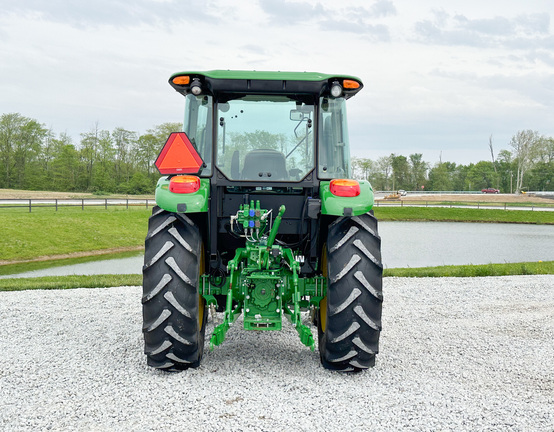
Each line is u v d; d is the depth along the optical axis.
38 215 31.00
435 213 55.34
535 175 111.62
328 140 4.05
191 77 3.93
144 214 36.25
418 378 3.76
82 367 3.94
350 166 4.09
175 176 3.77
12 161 81.44
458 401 3.28
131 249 27.55
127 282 8.66
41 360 4.12
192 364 3.88
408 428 2.86
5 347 4.52
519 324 5.69
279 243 4.16
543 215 54.66
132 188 84.62
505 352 4.54
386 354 4.43
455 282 8.83
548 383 3.69
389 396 3.36
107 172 85.12
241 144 4.04
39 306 6.45
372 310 3.70
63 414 3.02
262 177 4.03
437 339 5.00
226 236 4.23
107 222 32.16
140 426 2.85
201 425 2.87
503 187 119.75
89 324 5.47
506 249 27.19
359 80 3.92
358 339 3.68
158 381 3.61
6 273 18.50
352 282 3.67
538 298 7.33
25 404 3.17
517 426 2.89
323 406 3.16
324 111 4.05
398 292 7.82
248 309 3.91
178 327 3.66
